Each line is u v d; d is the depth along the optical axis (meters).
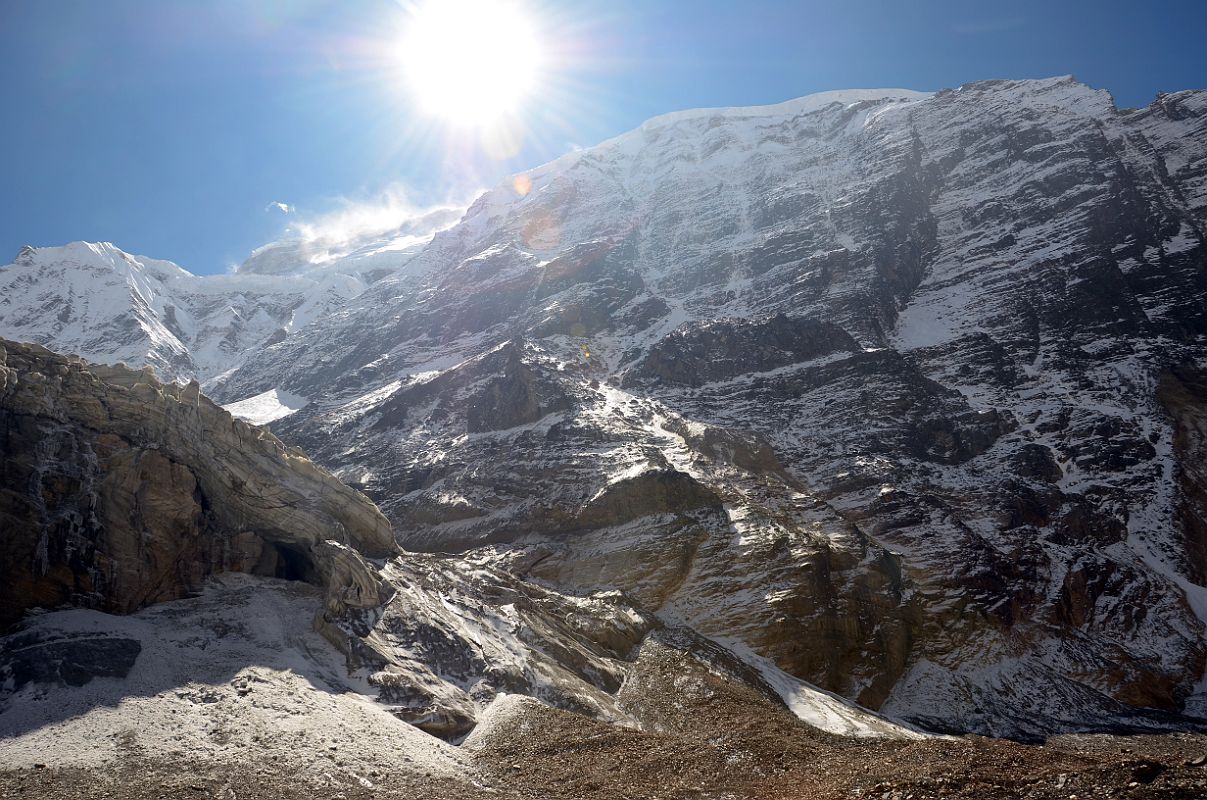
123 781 26.81
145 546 42.91
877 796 28.19
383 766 30.58
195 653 36.47
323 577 45.41
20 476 41.22
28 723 29.64
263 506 47.50
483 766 32.31
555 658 46.25
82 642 34.56
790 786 31.23
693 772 32.62
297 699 33.78
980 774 28.56
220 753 29.11
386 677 38.03
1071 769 27.95
